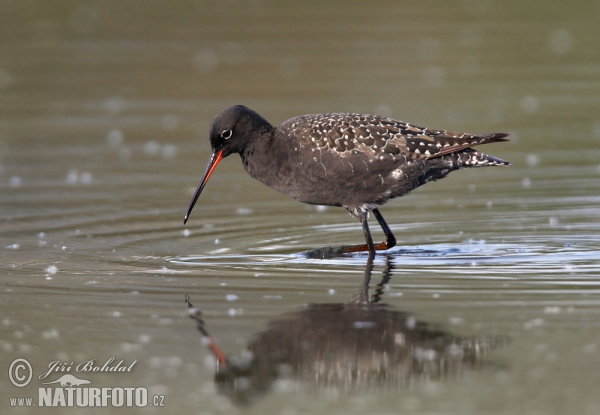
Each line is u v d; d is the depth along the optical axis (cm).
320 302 1190
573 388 931
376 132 1413
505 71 2761
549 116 2338
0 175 1983
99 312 1169
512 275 1291
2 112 2478
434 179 1458
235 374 996
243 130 1471
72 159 2112
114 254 1441
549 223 1600
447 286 1245
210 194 1866
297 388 962
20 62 2836
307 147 1419
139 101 2578
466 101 2473
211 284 1276
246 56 2903
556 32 3097
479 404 908
